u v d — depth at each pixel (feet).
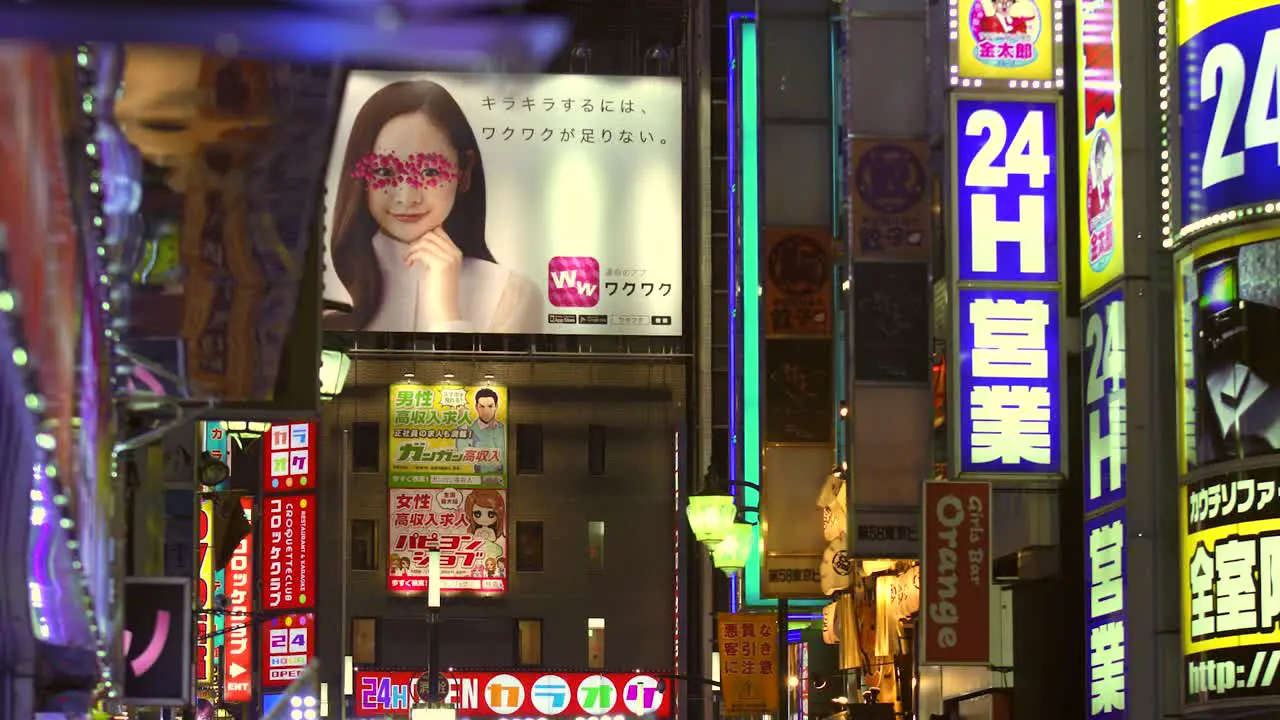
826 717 220.02
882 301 159.53
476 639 342.44
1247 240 129.70
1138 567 137.49
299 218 35.60
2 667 57.31
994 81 149.07
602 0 362.53
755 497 245.24
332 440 345.31
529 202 351.67
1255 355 128.57
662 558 348.18
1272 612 126.21
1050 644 156.15
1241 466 128.57
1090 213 147.23
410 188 349.82
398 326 346.33
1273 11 129.80
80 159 28.04
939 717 166.61
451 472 346.95
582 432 351.25
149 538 86.48
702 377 351.25
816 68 191.21
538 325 349.20
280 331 44.52
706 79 353.92
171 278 39.04
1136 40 142.00
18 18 15.28
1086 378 146.72
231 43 15.62
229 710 278.26
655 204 353.92
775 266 186.70
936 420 161.58
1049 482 147.23
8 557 43.75
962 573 144.36
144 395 50.03
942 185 154.61
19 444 34.30
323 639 335.26
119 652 62.08
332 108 28.43
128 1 15.26
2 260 23.50
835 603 198.49
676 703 331.98
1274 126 128.67
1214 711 129.39
